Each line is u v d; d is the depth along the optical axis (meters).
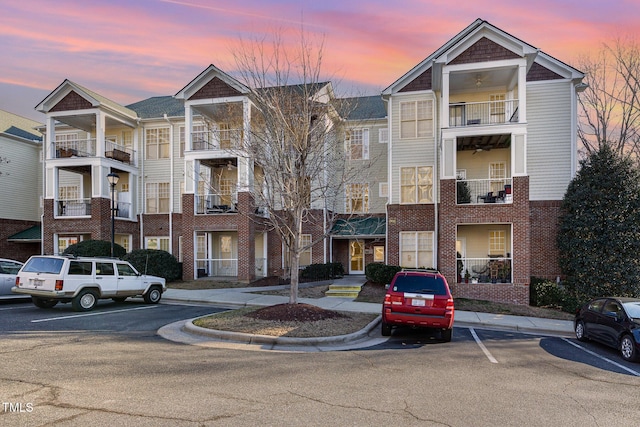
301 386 6.04
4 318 10.97
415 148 20.92
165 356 7.51
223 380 6.19
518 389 6.35
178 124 25.05
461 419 5.03
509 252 20.19
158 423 4.52
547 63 19.72
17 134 27.67
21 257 27.03
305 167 11.86
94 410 4.82
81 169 25.25
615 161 17.47
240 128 14.35
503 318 13.84
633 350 8.65
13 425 4.30
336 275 23.08
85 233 24.19
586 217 17.08
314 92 12.56
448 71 18.14
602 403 5.84
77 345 8.08
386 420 4.89
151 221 25.19
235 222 21.09
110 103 24.22
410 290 10.12
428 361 7.95
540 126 19.64
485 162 20.72
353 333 9.76
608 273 16.41
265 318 10.57
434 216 20.33
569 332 12.18
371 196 23.00
